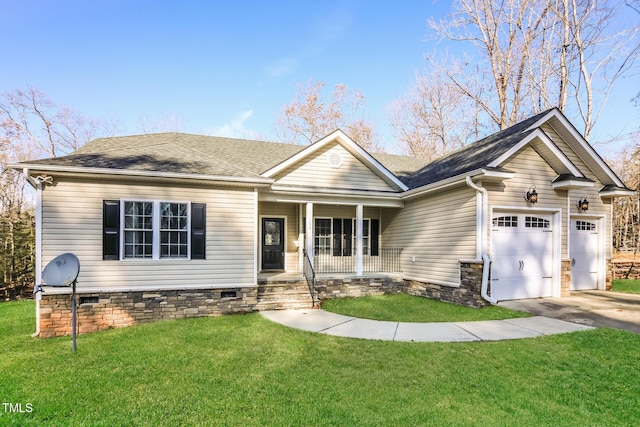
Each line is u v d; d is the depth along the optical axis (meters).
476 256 9.07
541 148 9.54
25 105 23.58
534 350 5.63
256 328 7.37
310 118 31.03
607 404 3.93
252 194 9.30
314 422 3.59
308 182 11.57
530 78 19.94
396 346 6.01
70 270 5.86
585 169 11.20
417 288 11.48
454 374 4.77
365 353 5.68
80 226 7.95
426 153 27.95
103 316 8.01
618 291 10.98
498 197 9.26
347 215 13.45
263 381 4.61
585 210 10.90
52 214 7.77
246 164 10.99
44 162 7.70
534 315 7.90
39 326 7.54
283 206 12.78
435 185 10.13
